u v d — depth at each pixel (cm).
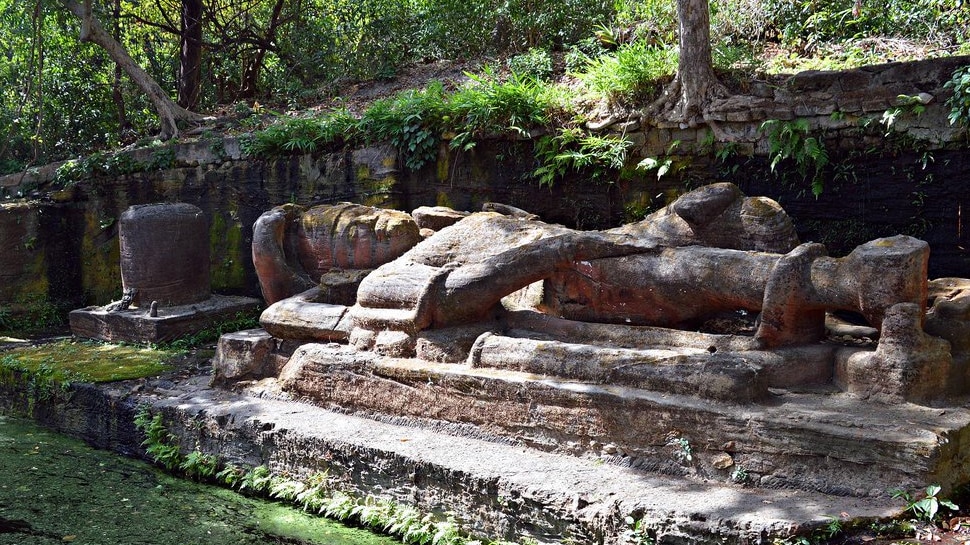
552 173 823
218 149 1070
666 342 566
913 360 471
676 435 498
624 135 796
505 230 662
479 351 592
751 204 587
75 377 786
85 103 1489
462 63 1257
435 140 900
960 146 633
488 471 513
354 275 753
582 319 631
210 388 739
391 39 1359
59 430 785
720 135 740
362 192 953
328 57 1421
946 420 450
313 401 672
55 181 1210
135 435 711
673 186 779
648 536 443
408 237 752
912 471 425
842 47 880
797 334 529
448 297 616
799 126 691
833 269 500
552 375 555
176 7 1504
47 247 1150
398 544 530
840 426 450
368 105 1149
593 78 834
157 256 940
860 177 682
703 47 752
